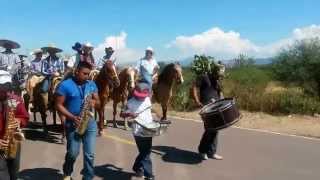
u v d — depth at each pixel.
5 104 6.38
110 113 19.19
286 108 18.59
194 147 12.43
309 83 23.30
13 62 16.20
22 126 6.74
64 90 8.03
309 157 11.44
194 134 14.30
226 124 10.02
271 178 9.69
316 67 24.83
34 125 15.25
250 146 12.59
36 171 9.88
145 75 15.34
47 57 14.02
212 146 11.09
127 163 10.66
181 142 13.05
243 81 24.38
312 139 13.63
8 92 6.41
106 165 10.47
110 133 14.24
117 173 9.86
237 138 13.68
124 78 14.93
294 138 13.74
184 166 10.48
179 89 21.12
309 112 18.47
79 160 10.74
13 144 6.43
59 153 11.48
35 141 12.77
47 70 13.90
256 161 11.00
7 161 6.54
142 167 9.30
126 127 15.04
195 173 9.93
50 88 12.90
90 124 8.13
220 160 11.05
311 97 20.70
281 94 19.78
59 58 14.11
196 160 11.02
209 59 19.70
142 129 8.72
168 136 13.91
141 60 15.46
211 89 10.75
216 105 10.27
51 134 13.80
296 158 11.32
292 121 16.89
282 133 14.61
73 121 8.02
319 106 18.62
